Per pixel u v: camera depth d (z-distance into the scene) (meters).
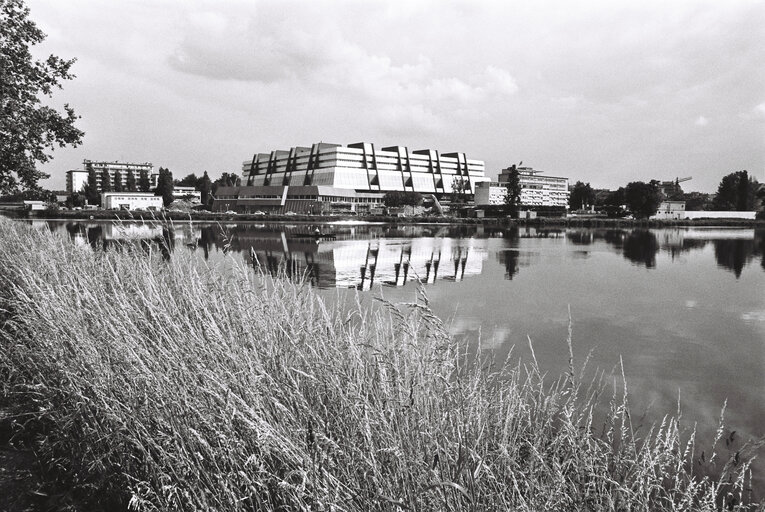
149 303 4.51
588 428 3.53
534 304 18.94
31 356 5.24
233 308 4.80
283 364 3.59
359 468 2.81
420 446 2.94
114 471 3.66
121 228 6.64
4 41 17.73
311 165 177.12
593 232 82.88
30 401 5.01
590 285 24.56
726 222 112.00
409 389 3.27
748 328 15.45
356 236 65.75
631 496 2.91
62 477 4.18
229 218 111.31
